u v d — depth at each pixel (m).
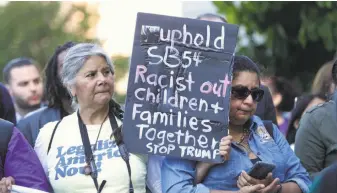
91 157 6.29
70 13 33.31
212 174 6.20
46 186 6.42
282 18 14.52
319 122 7.26
